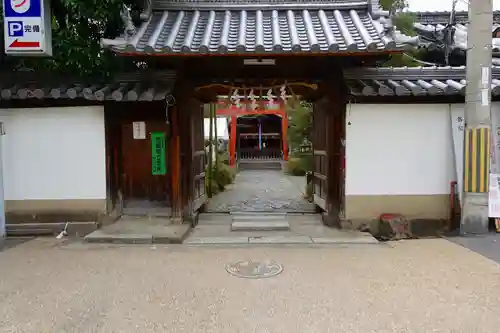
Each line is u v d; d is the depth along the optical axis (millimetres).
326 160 8125
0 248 6711
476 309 4258
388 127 7586
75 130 7754
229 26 7586
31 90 7207
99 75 7805
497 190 7348
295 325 3930
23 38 6785
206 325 3936
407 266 5633
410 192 7664
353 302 4449
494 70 7793
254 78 7863
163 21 7746
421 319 4047
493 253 6168
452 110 7527
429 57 10664
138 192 8484
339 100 7766
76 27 7758
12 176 7793
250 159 26812
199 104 9156
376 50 6324
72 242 7086
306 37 7062
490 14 6844
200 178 9242
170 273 5402
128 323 3986
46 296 4645
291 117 18609
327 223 8070
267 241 7016
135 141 8375
